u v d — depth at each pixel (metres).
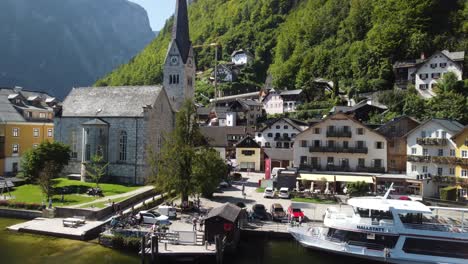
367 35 182.25
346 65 176.62
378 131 80.44
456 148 67.62
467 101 112.31
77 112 79.56
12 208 54.62
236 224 45.72
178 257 39.66
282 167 93.25
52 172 58.59
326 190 68.88
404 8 165.38
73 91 85.12
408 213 43.31
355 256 43.00
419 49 149.50
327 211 48.69
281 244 46.78
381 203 45.28
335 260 42.88
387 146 75.69
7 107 87.44
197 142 59.59
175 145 57.03
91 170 74.62
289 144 104.50
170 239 42.56
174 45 99.06
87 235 45.56
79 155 78.56
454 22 154.25
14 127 85.50
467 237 41.38
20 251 41.22
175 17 100.31
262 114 159.75
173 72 99.31
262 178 87.31
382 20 176.25
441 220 44.94
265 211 54.19
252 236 48.56
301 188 71.38
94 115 77.25
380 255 42.22
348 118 76.50
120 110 76.50
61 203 56.00
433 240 42.00
